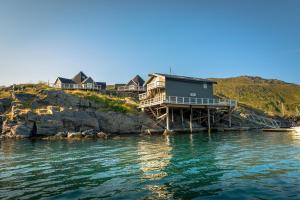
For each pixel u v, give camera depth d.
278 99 141.62
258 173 11.80
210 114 50.69
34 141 33.50
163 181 10.88
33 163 16.56
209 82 50.72
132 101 53.06
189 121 48.81
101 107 45.62
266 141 26.91
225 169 12.95
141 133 42.03
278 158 15.70
